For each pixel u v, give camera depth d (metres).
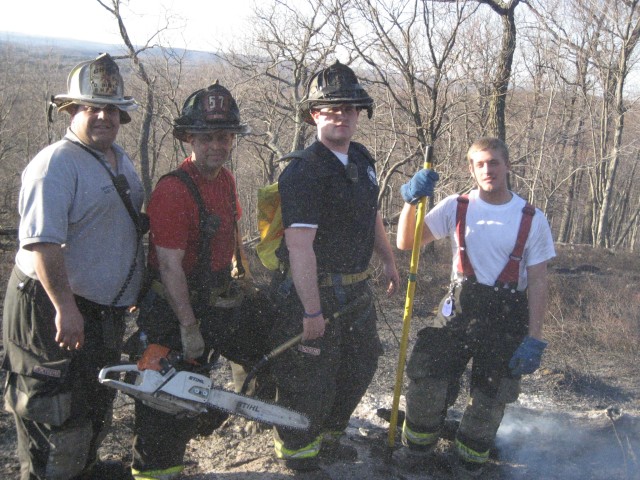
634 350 6.89
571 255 16.39
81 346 2.87
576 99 24.88
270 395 3.68
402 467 3.68
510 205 3.45
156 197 3.06
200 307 3.22
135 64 12.87
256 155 19.83
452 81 10.62
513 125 16.61
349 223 3.26
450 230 3.60
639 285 11.09
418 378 3.53
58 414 2.86
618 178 41.22
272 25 12.20
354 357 3.48
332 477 3.51
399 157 13.83
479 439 3.52
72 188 2.82
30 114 24.72
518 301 3.45
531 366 3.33
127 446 3.78
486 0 10.66
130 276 3.07
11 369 2.90
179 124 3.10
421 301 9.01
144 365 3.02
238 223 3.49
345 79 3.19
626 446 4.11
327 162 3.19
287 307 3.30
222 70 15.16
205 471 3.54
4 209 17.72
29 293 2.84
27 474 2.96
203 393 3.04
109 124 2.91
